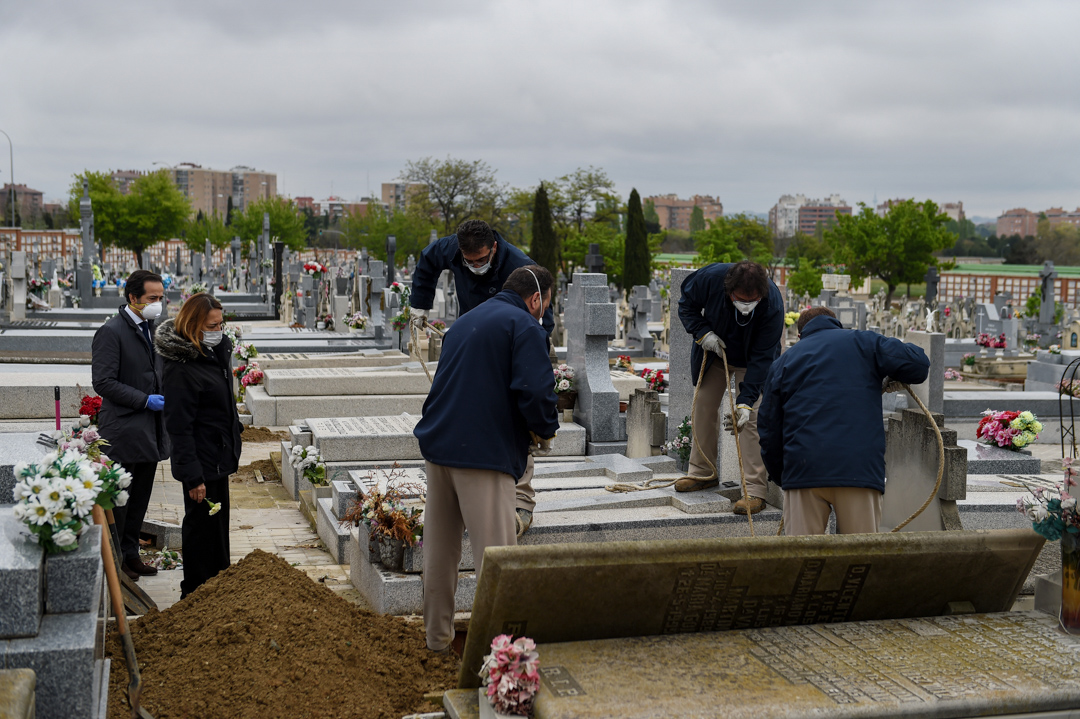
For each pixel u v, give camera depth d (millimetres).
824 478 4434
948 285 59188
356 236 78062
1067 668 3156
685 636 3332
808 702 2828
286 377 11188
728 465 5969
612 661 3084
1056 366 16312
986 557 3562
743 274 4930
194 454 4914
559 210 63281
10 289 20688
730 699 2830
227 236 79625
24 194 148500
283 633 3893
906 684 2990
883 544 3414
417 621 4590
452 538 4145
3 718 2395
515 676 2799
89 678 2807
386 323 19234
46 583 2953
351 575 5578
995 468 7516
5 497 3725
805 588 3408
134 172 159625
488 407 3975
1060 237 96375
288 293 26125
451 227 69375
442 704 3643
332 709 3473
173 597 5324
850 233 63406
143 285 5711
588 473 6578
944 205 189000
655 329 26094
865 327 27844
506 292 4234
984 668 3139
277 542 6473
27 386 10211
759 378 5410
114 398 5477
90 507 3000
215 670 3668
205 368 4957
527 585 3027
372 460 7863
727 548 3213
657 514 5512
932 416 5426
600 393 8562
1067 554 3469
